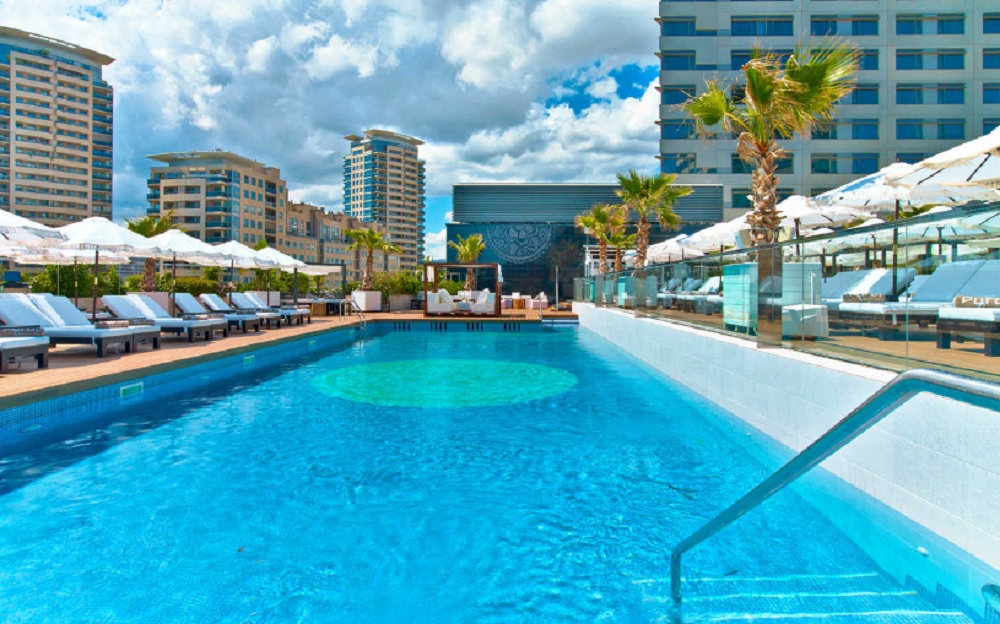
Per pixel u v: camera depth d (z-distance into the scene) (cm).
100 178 11256
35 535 313
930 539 286
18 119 10162
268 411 621
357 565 284
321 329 1409
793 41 3247
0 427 500
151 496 372
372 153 17712
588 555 297
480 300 2016
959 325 329
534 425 562
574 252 3050
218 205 10200
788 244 494
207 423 566
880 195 1072
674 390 752
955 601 246
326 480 405
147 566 281
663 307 930
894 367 376
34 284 1817
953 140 3216
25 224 824
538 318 1898
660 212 1783
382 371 916
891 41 3228
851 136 3259
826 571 279
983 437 252
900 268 373
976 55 3200
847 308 420
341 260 12988
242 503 362
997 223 309
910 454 303
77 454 461
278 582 267
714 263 700
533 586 266
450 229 3103
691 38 3291
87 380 617
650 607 248
